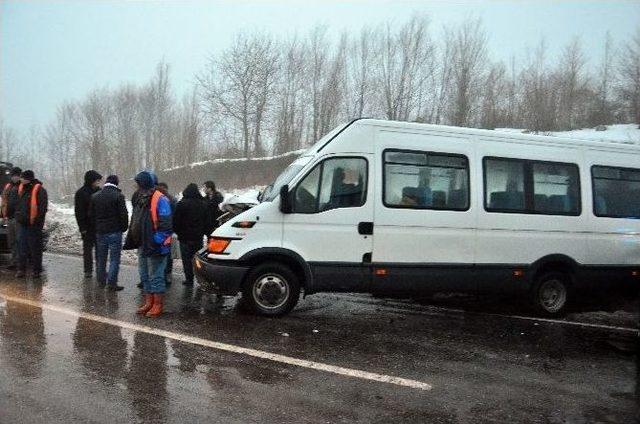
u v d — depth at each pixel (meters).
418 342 6.26
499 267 7.65
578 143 8.28
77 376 4.72
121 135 48.44
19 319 6.48
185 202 8.93
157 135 46.84
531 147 7.96
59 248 12.71
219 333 6.23
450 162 7.48
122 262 11.05
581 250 8.12
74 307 7.18
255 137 35.56
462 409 4.39
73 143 54.50
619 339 6.67
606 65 39.97
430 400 4.55
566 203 8.10
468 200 7.53
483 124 36.84
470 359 5.71
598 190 8.33
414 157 7.30
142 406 4.17
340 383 4.84
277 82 35.59
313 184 6.99
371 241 7.10
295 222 6.95
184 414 4.06
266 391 4.57
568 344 6.48
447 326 7.10
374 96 35.22
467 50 35.03
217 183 34.12
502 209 7.70
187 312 7.18
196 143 42.59
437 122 34.91
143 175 6.87
